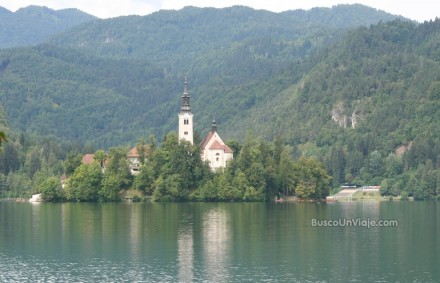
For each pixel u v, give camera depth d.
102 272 193.00
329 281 183.25
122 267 198.50
